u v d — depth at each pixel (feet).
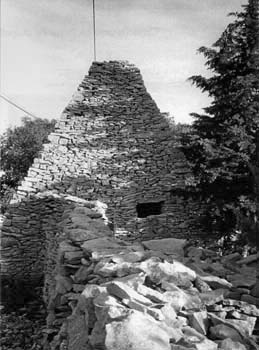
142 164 43.91
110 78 48.03
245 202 35.53
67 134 45.03
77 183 42.83
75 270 18.57
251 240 22.74
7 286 37.40
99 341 10.22
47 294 31.42
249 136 37.99
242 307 13.52
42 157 43.62
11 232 40.68
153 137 44.96
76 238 20.13
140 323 9.99
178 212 42.27
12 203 41.34
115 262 15.33
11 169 84.69
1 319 31.50
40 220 41.29
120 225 41.65
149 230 41.68
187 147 42.50
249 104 39.75
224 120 41.32
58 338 15.83
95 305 11.37
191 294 13.42
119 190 42.88
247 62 40.68
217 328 11.89
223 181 39.04
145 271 13.84
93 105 46.55
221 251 39.81
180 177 42.96
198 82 42.27
